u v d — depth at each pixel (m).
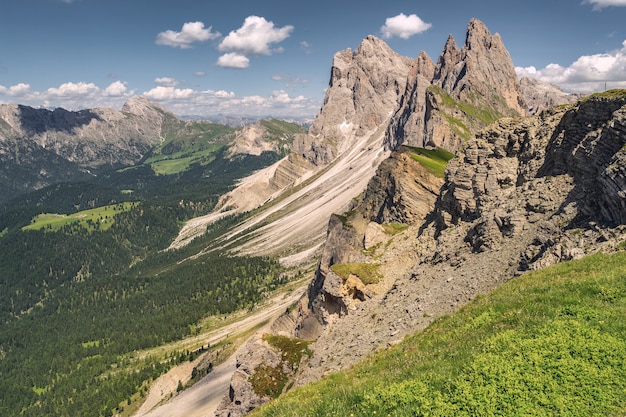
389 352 33.41
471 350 23.73
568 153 52.09
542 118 64.19
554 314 24.27
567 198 45.50
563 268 31.88
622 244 32.44
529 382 19.33
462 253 55.06
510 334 23.45
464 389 19.91
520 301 27.94
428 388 21.12
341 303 69.56
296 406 26.36
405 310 48.75
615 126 42.06
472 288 44.00
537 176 57.25
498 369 20.50
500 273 43.53
